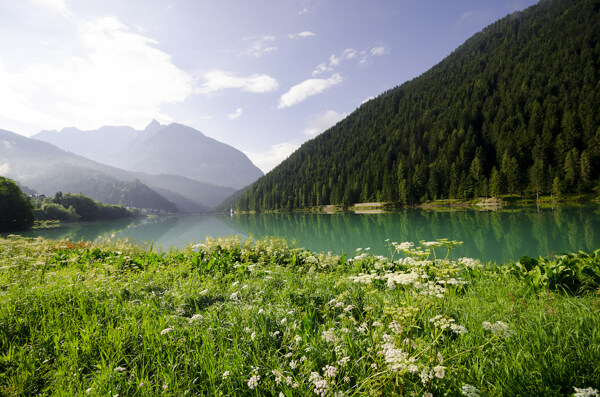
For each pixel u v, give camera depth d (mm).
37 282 5082
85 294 4195
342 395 1769
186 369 2439
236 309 3584
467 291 4695
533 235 21922
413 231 29922
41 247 9234
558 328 2553
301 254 8688
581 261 4891
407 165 105750
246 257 8664
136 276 5902
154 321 3328
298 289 4281
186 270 6848
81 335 2973
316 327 3104
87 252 9750
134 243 11242
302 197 129375
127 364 2562
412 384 1902
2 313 3385
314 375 1806
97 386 2172
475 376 2074
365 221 49000
